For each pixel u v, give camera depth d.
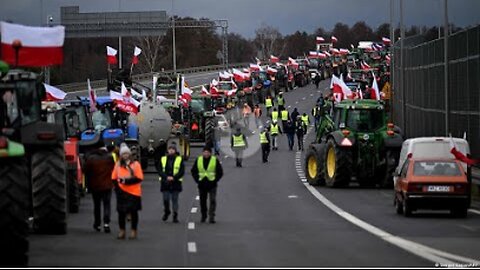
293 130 95.00
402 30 82.75
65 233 33.31
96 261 26.61
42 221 32.47
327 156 57.81
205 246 30.48
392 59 96.88
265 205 47.16
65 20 123.00
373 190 56.38
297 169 73.06
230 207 46.06
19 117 30.62
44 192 31.95
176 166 39.03
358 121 56.91
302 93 172.12
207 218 40.53
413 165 41.03
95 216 34.97
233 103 130.75
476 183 50.16
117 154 43.28
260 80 157.50
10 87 30.48
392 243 31.28
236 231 35.44
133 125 68.12
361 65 171.00
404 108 79.75
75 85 136.38
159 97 89.88
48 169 31.94
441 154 45.72
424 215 41.91
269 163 79.38
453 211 41.06
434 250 29.45
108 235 33.62
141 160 71.25
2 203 25.12
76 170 41.94
